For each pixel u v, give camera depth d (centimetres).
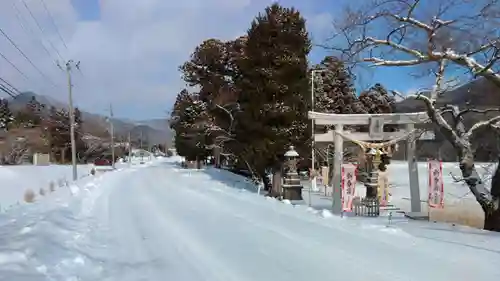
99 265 693
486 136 1331
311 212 1261
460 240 856
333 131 1505
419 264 674
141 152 11919
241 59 2202
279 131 1997
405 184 2656
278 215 1192
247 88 2144
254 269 655
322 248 784
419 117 1448
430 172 1299
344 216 1268
